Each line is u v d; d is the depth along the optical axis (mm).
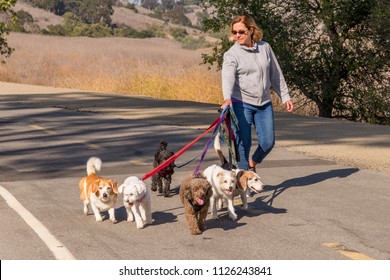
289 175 11750
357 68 26719
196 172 8031
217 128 9008
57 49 73562
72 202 9547
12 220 8438
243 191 8820
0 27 39750
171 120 21094
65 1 173125
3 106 26078
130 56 68562
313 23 27234
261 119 9695
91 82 39000
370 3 26547
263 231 8078
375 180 11352
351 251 7273
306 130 18609
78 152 14414
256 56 9539
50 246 7355
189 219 7859
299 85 27469
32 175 11711
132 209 8180
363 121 28219
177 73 35375
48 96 31594
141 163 12992
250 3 27469
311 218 8719
